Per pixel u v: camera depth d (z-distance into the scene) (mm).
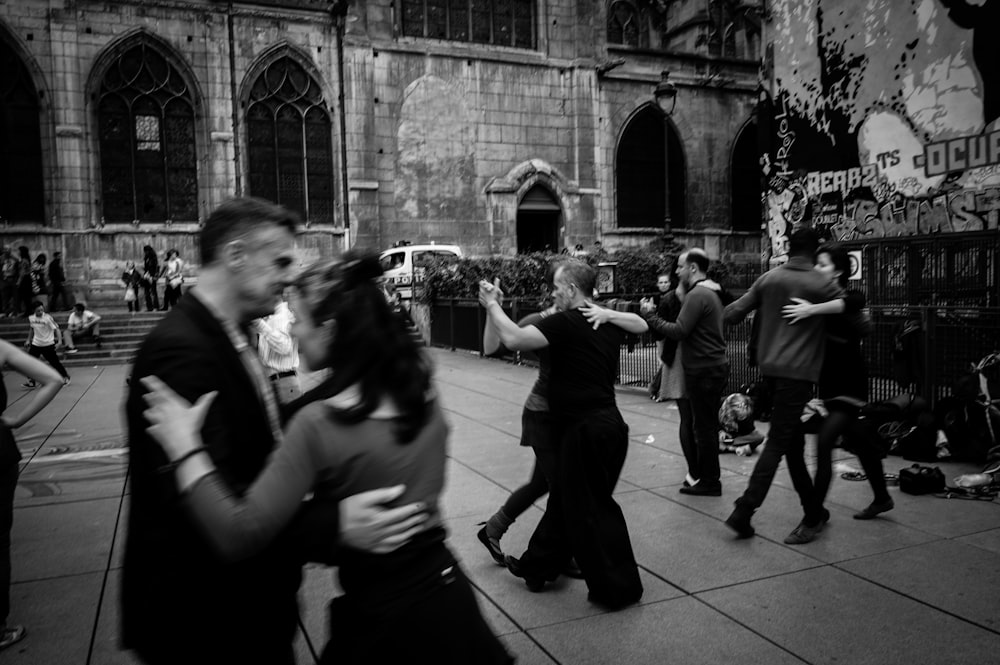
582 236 28469
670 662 3250
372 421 1833
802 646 3354
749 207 31906
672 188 30438
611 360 3895
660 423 8586
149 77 22781
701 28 30406
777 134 14531
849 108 13031
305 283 1943
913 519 5023
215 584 1774
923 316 7137
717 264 23922
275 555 1814
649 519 5164
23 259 20094
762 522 5043
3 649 3471
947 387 6941
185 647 1765
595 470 3791
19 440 8422
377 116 25453
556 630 3572
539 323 3838
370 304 1889
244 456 1895
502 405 10148
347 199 25094
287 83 24438
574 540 3799
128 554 1759
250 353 2041
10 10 21078
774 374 4648
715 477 5648
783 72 14328
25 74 21438
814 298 4543
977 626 3492
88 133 22016
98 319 17406
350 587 1873
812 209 13812
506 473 6508
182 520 1725
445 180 26453
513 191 27219
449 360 15641
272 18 23984
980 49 11016
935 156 11688
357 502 1769
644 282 22219
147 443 1740
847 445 5160
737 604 3801
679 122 30250
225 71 23438
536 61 27734
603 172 28969
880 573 4129
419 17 26359
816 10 13578
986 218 10977
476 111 26938
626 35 31516
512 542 4766
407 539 1819
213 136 23328
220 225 1970
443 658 1821
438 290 18609
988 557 4324
